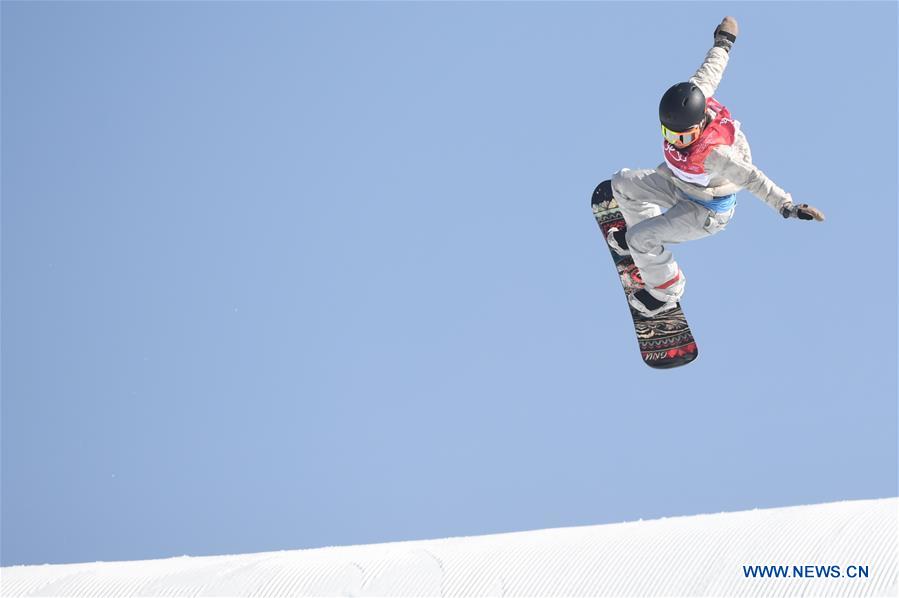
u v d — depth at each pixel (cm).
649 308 4062
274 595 4978
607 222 4091
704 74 3447
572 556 4838
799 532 4656
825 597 4125
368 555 5344
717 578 4400
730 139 3344
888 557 4278
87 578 5581
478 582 4750
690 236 3672
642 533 5047
